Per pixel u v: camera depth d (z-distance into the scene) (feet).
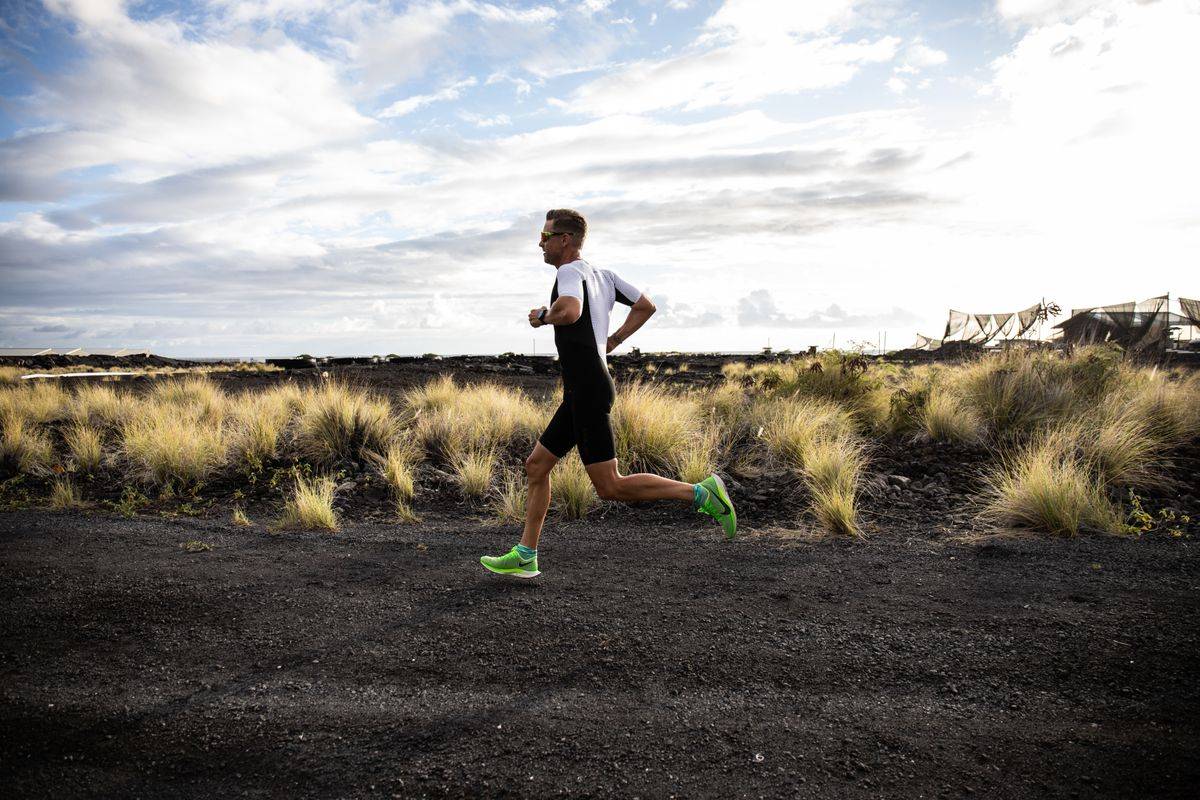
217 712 7.69
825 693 7.98
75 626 10.11
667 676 8.45
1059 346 34.24
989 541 13.94
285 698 8.00
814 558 13.30
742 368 63.77
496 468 21.95
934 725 7.25
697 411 26.71
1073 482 15.39
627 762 6.66
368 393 39.24
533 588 11.71
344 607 10.88
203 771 6.62
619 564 13.08
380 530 16.12
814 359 31.60
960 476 19.21
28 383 51.08
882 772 6.44
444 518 17.56
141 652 9.25
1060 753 6.68
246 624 10.21
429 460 23.54
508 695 8.02
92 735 7.23
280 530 16.03
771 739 7.04
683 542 14.65
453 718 7.52
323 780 6.45
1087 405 23.76
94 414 32.37
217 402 32.30
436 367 76.64
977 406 25.17
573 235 11.12
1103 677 8.14
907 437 24.56
